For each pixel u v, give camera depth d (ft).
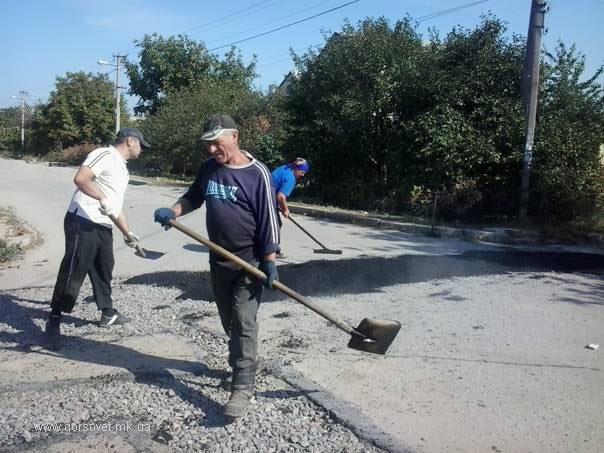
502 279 24.26
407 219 42.91
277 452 10.44
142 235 34.04
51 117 149.18
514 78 43.52
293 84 57.52
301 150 56.59
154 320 17.54
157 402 12.28
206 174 12.17
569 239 35.22
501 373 13.98
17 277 23.39
